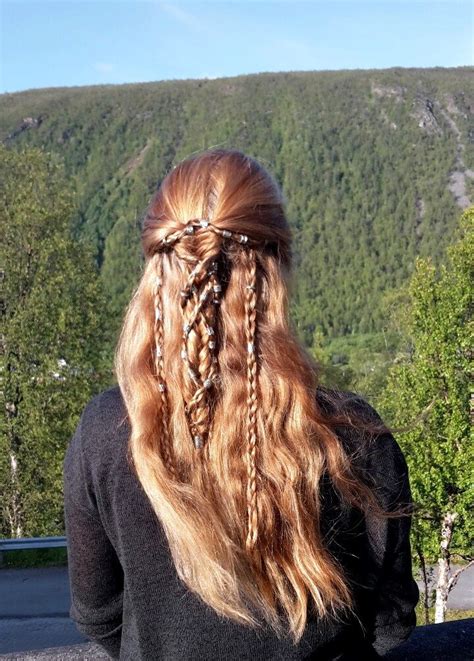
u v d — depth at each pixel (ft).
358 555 3.72
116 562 3.84
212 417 3.53
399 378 49.55
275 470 3.44
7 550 35.99
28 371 60.34
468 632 5.35
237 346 3.61
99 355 62.90
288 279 3.89
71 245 65.05
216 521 3.38
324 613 3.46
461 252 50.96
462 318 49.88
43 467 60.70
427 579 49.90
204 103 553.23
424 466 44.50
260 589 3.43
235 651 3.49
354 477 3.60
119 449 3.60
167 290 3.72
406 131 484.74
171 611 3.51
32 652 5.31
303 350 3.76
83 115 531.09
